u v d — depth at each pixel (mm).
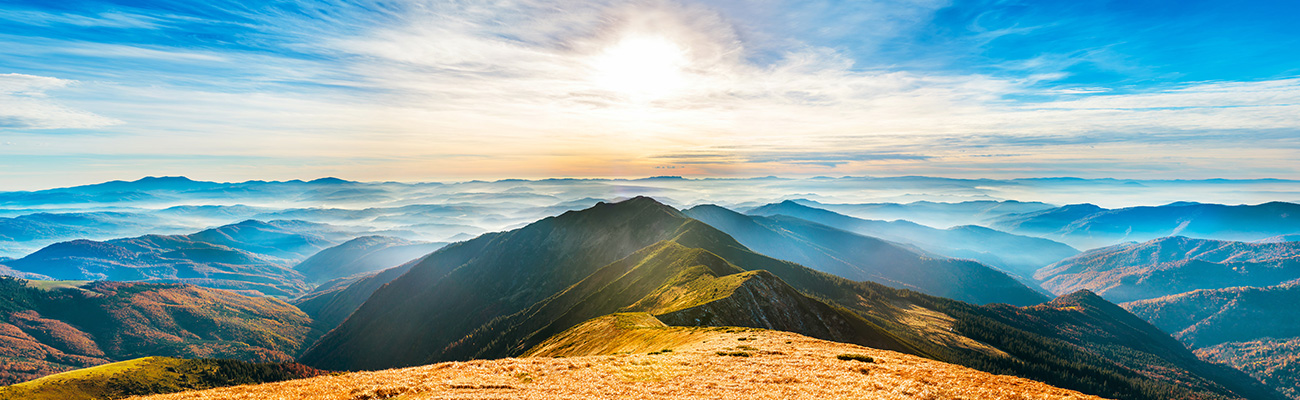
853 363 47219
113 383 132875
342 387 39812
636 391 39719
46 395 117812
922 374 41625
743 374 44219
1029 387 37344
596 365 48844
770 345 63000
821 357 51688
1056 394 35250
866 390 37562
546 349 121688
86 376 131750
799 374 43344
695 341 72812
